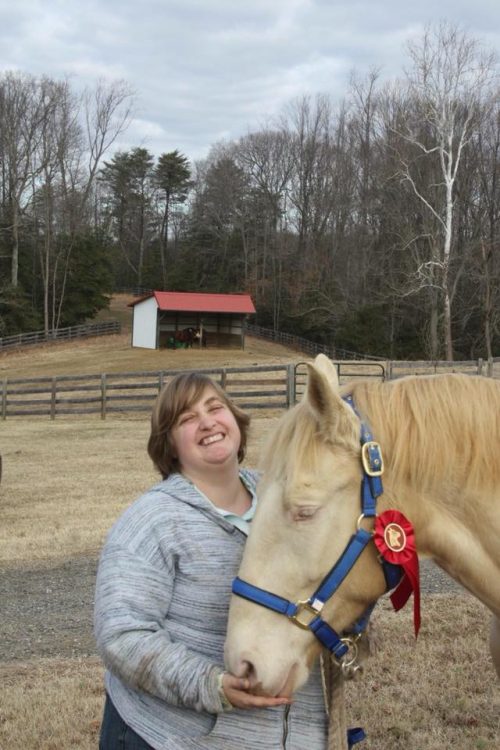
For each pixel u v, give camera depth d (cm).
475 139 4012
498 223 3931
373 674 411
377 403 201
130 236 6856
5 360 3903
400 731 352
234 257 5838
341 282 4797
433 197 3578
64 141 4938
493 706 374
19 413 1920
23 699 402
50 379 1894
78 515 848
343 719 201
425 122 3600
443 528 199
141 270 6456
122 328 5025
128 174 6806
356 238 5012
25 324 4562
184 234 6406
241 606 184
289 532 184
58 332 4597
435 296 3603
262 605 183
